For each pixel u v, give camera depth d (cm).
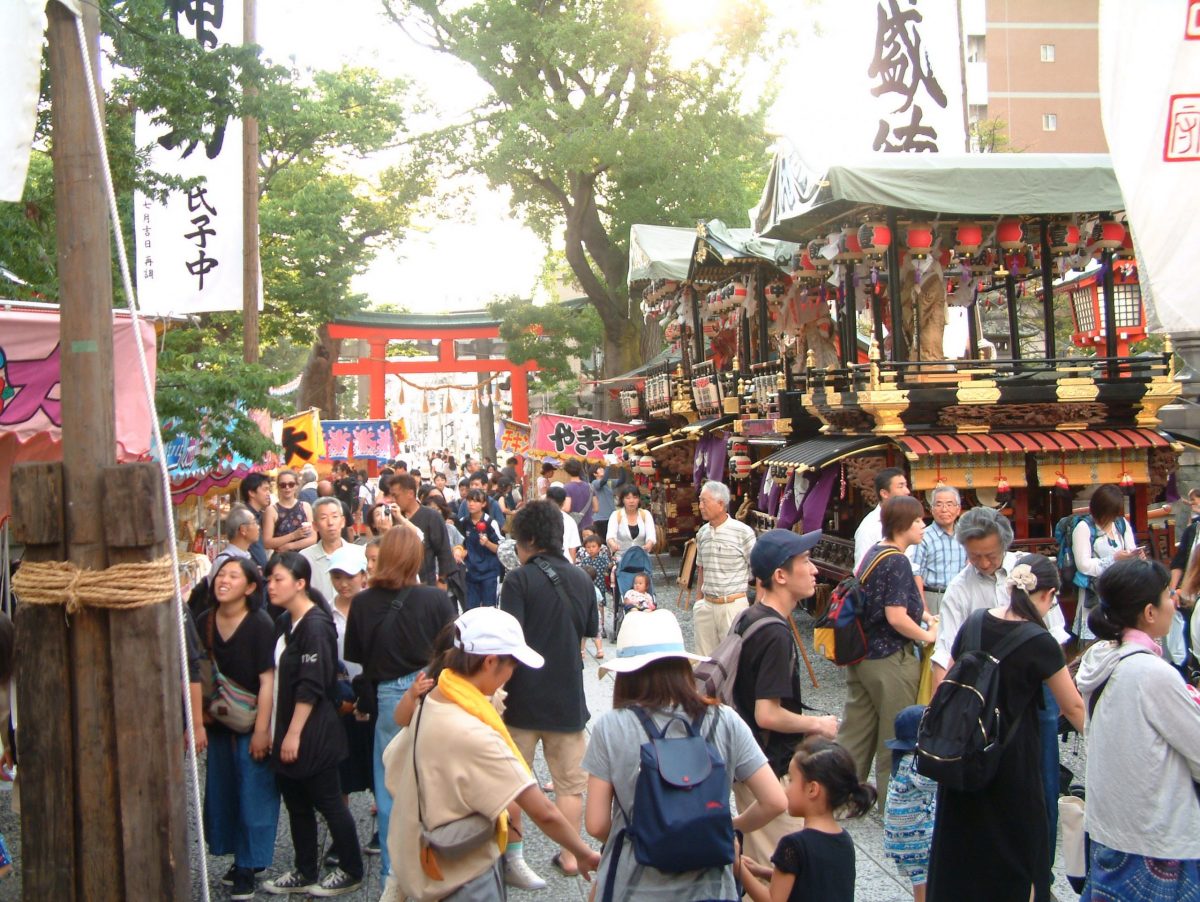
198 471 920
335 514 799
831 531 1306
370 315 3219
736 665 482
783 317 1565
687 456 1969
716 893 343
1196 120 471
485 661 383
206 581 578
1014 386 1063
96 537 403
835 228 1198
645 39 2294
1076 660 805
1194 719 382
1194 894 383
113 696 400
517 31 2347
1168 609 402
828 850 372
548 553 588
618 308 2720
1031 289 2114
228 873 562
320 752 536
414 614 548
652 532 1238
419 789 373
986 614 432
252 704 548
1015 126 3916
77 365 405
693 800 335
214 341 1736
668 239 2009
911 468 1052
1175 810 382
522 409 3338
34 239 817
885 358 1214
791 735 486
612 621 1352
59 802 401
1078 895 535
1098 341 1398
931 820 473
